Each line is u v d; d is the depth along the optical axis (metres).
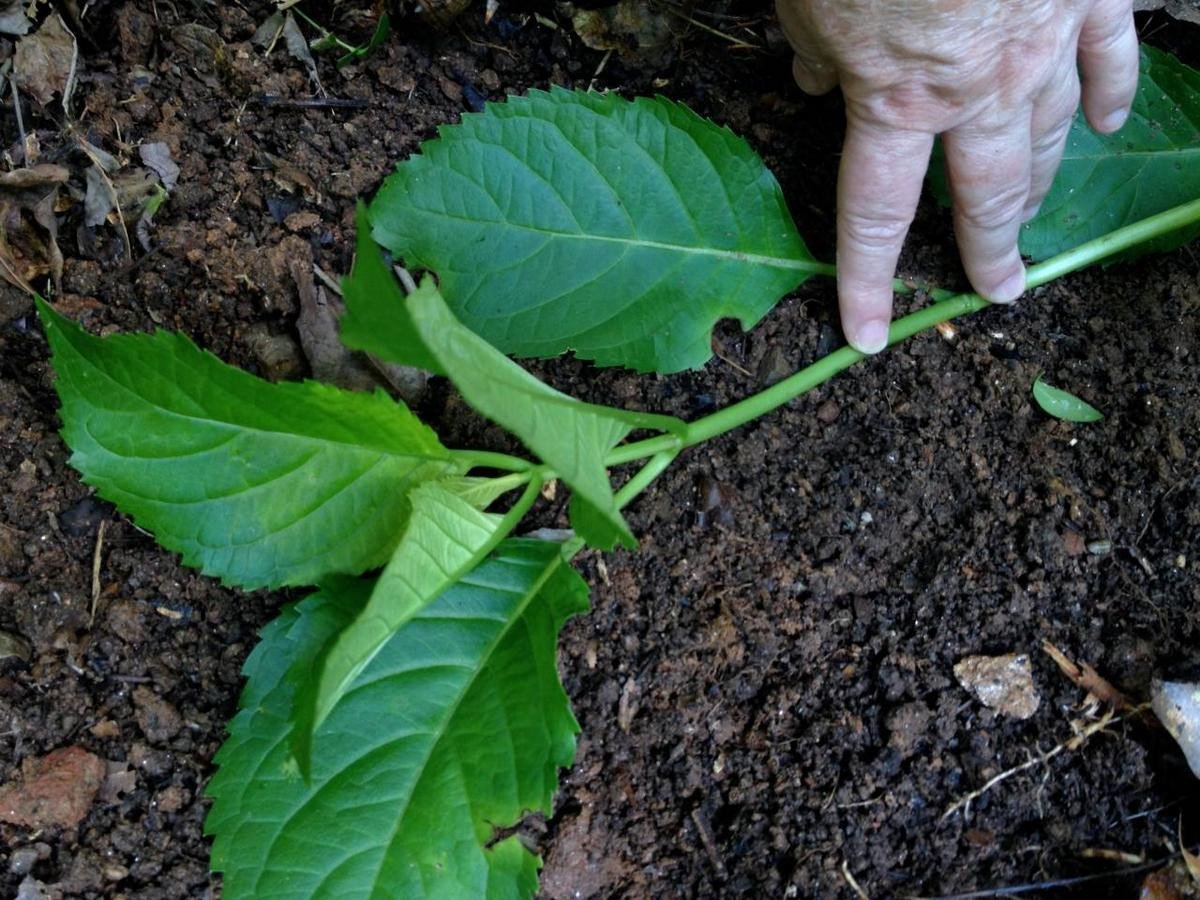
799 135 0.42
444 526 0.32
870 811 0.36
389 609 0.31
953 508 0.39
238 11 0.42
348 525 0.34
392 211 0.37
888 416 0.40
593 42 0.43
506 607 0.35
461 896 0.31
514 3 0.44
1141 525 0.39
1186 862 0.35
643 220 0.38
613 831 0.36
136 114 0.40
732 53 0.43
